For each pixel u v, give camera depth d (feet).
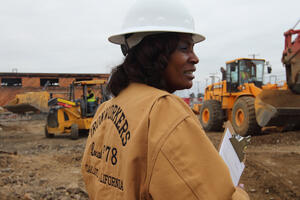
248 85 32.53
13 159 21.34
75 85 37.32
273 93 26.68
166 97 2.87
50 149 26.96
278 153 20.54
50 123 36.45
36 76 92.38
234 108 31.81
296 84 25.03
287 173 15.46
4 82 104.58
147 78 3.31
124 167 2.87
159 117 2.72
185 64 3.32
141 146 2.72
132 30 3.24
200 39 3.84
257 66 34.94
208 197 2.39
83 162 3.92
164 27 3.18
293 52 24.38
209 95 41.81
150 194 2.58
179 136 2.56
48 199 13.02
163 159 2.51
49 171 18.29
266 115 25.70
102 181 3.29
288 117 25.79
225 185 2.50
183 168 2.45
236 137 4.03
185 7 3.39
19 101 47.11
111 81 3.64
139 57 3.31
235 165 3.67
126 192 2.72
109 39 3.71
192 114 2.99
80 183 15.48
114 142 3.18
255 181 14.90
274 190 13.58
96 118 4.13
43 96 45.88
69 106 35.14
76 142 31.86
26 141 34.55
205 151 2.57
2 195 13.42
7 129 51.65
